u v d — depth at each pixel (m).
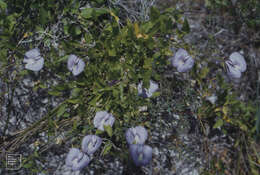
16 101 1.10
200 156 1.09
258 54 1.13
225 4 1.10
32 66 0.99
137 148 0.96
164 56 1.02
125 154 1.01
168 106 1.04
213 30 1.12
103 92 0.99
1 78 1.05
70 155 0.97
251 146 1.07
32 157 1.04
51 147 1.09
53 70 1.03
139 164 0.96
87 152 0.98
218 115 1.04
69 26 1.00
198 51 1.05
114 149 1.06
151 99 1.04
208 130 1.08
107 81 1.00
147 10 1.04
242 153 1.10
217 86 1.11
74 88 0.99
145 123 1.02
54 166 1.09
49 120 1.00
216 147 1.12
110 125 0.97
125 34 0.98
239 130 1.08
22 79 1.09
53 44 1.02
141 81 0.99
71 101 0.99
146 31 0.98
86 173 1.10
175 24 1.10
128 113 1.00
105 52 0.98
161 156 1.09
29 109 1.10
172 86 1.06
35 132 1.04
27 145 1.08
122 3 1.08
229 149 1.11
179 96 1.06
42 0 0.99
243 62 1.03
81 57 0.99
